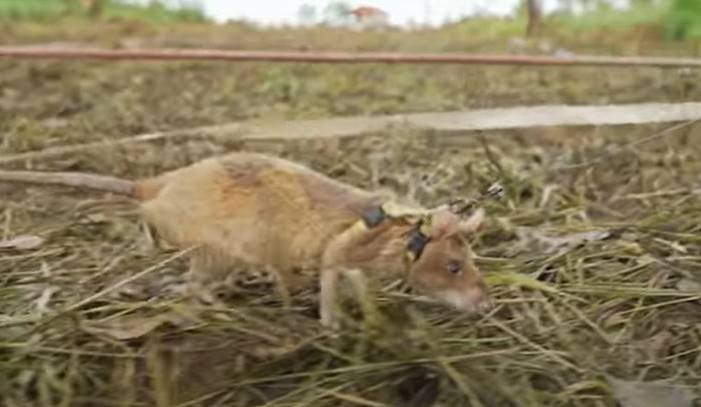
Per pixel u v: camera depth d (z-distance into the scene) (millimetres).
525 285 1178
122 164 1725
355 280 1054
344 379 1011
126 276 1202
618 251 1292
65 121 2143
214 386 1003
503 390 994
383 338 1040
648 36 3439
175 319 1070
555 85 2588
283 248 1070
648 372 1065
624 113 1802
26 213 1472
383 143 1817
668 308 1171
